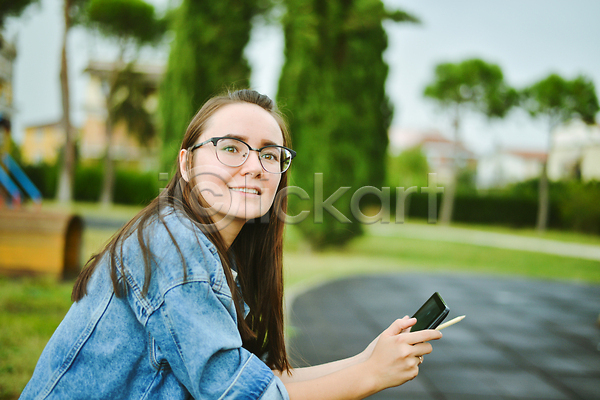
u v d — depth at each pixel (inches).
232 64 444.1
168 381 37.1
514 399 139.1
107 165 1138.7
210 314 36.0
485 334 216.5
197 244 37.3
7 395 105.0
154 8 1117.1
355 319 233.1
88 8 1036.5
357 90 462.9
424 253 571.5
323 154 439.5
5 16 584.7
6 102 520.4
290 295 277.4
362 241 626.8
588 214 1037.2
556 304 304.0
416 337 39.9
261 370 36.3
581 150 1403.8
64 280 238.8
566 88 1152.2
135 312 36.2
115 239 39.6
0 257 236.7
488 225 1226.0
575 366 174.7
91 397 36.5
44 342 142.5
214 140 41.9
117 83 1170.6
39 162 1177.4
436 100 1368.1
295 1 437.1
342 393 39.1
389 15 443.8
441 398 135.9
